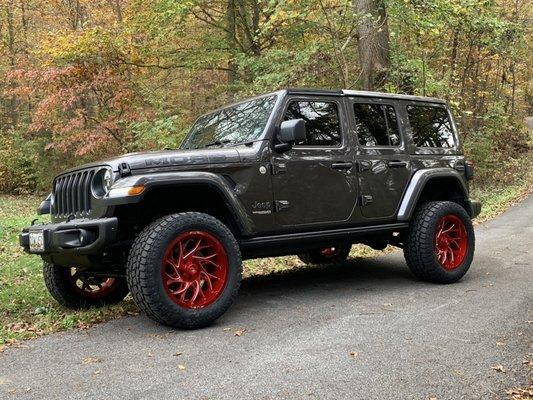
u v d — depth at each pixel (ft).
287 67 38.88
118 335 12.66
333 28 36.47
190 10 47.52
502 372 9.74
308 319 13.52
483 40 47.42
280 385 9.27
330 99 16.37
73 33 45.75
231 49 50.29
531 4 65.62
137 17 47.01
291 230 15.07
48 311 15.67
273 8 36.32
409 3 34.63
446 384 9.23
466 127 59.82
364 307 14.65
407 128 18.13
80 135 46.01
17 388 9.55
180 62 50.49
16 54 69.36
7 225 33.12
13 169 61.67
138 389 9.27
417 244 17.34
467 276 18.81
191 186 13.47
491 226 33.99
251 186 14.28
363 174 16.55
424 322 13.01
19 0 68.23
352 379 9.49
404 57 37.17
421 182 17.56
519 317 13.25
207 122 17.90
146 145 40.88
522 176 64.95
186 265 12.93
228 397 8.82
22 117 62.90
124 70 48.21
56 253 13.42
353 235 16.47
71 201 13.94
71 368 10.49
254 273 21.30
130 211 13.97
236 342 11.75
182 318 12.51
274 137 14.87
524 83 89.86
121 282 16.65
